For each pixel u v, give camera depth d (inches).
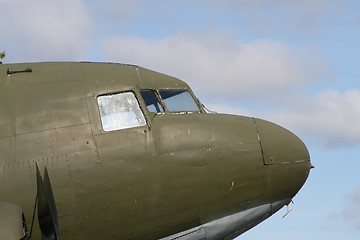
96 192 1679.4
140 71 1872.5
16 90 1717.5
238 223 1840.6
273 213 1899.6
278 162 1847.9
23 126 1673.2
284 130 1934.1
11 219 1416.1
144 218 1723.7
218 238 1847.9
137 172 1710.1
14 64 1793.8
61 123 1691.7
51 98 1713.8
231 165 1795.0
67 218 1665.8
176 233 1780.3
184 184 1748.3
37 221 1637.6
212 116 1870.1
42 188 1512.1
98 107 1732.3
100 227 1694.1
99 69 1812.3
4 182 1630.2
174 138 1763.0
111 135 1712.6
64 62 1824.6
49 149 1665.8
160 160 1732.3
